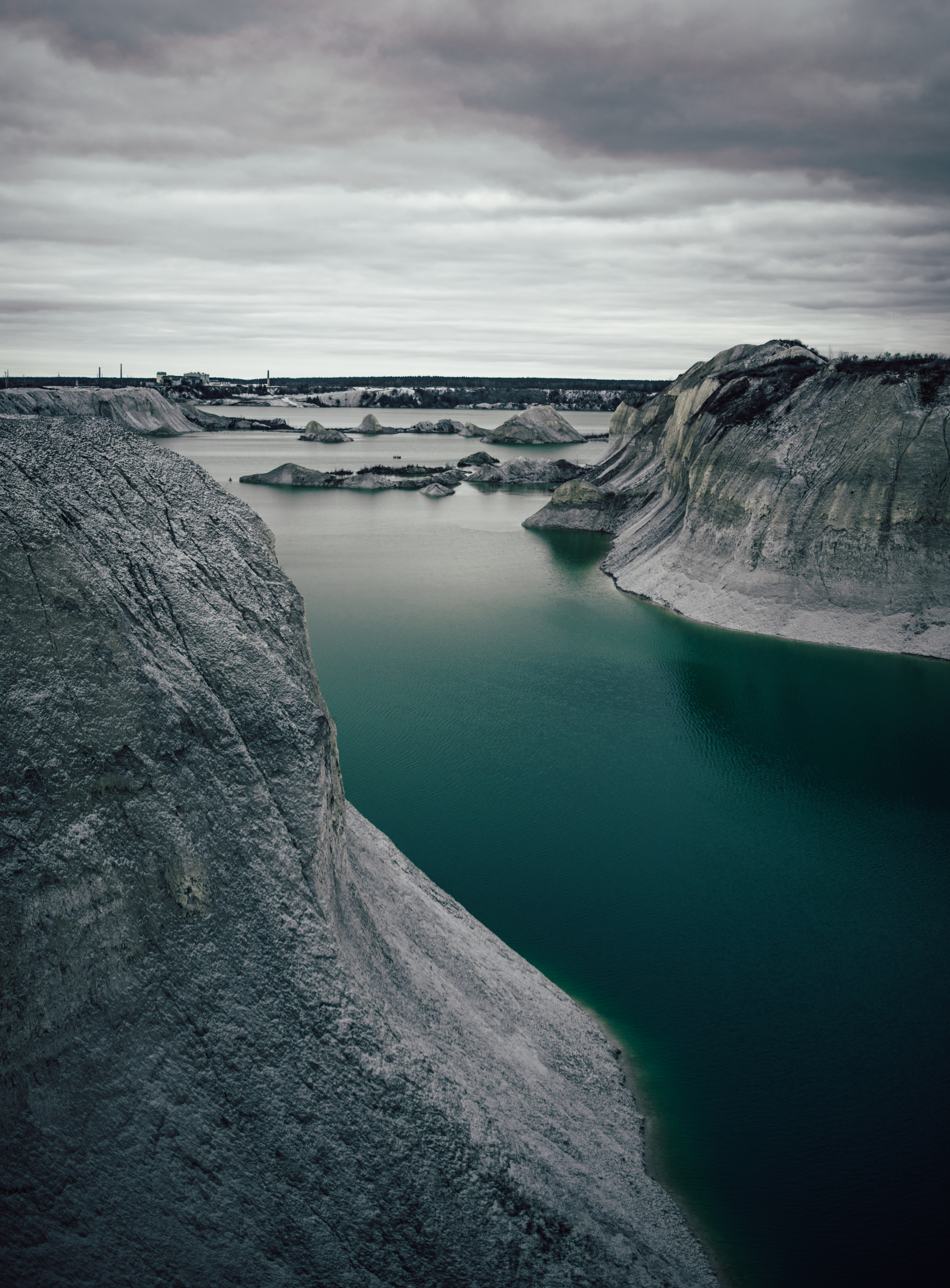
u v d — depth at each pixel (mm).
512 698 34906
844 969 17969
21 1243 8711
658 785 26969
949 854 22797
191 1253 9023
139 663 11141
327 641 43656
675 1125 13680
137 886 10242
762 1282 10992
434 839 23422
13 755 10031
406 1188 9758
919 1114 13961
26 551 10930
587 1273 9844
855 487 43094
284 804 11625
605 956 18297
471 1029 12594
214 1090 9773
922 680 36344
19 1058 9281
